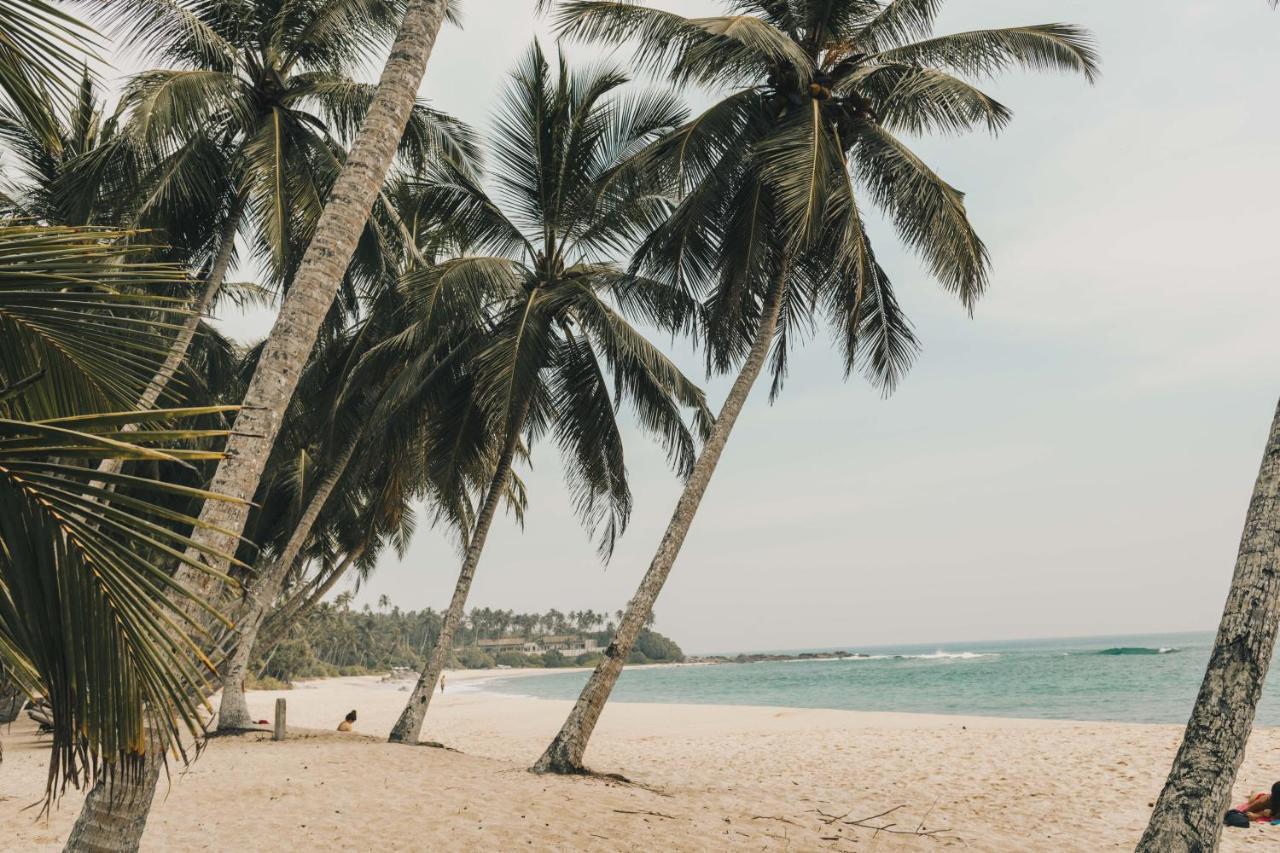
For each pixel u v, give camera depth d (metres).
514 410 12.71
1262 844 7.55
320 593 18.59
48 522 2.18
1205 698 4.14
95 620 2.26
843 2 11.30
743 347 12.95
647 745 17.77
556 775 10.00
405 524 23.50
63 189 10.38
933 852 7.30
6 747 12.49
